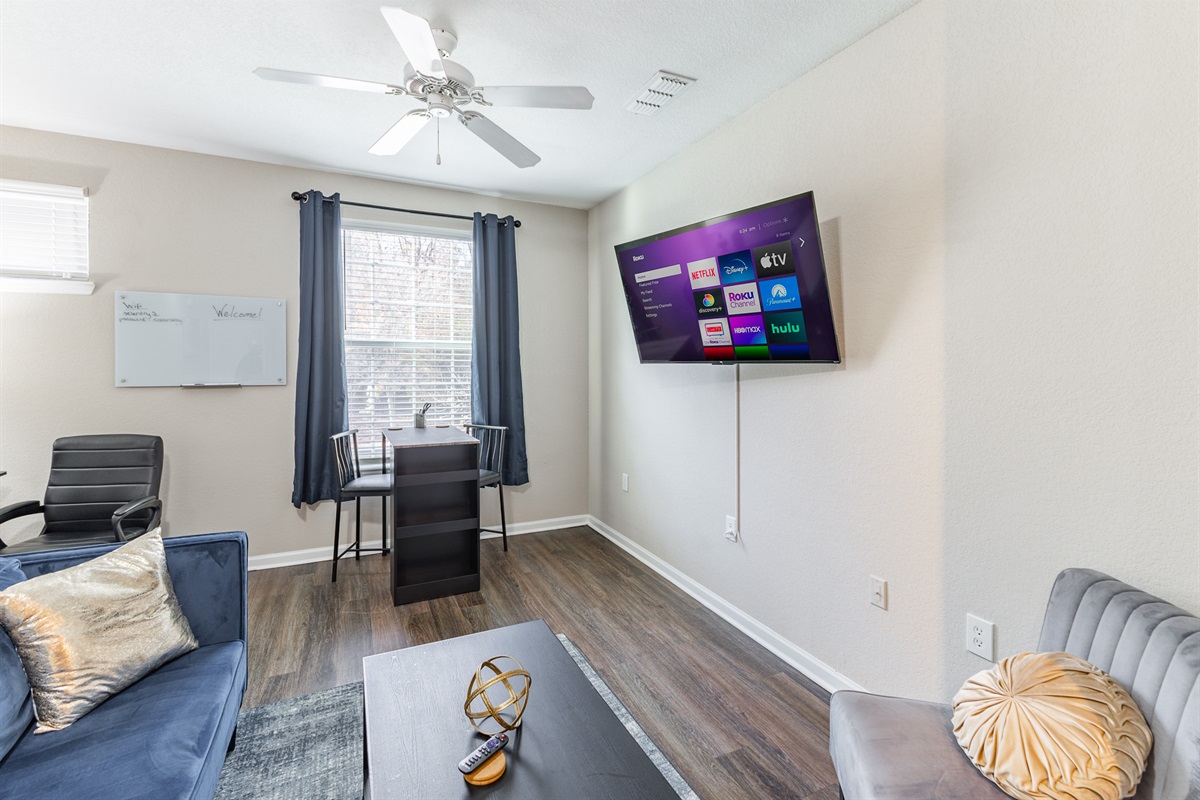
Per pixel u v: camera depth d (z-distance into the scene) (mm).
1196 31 1175
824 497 2168
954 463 1690
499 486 3713
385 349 3762
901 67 1835
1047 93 1438
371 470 3723
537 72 2256
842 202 2068
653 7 1841
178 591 1718
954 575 1695
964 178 1646
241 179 3254
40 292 2863
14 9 1859
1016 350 1521
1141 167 1263
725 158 2723
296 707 1982
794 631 2324
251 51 2129
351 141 2975
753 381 2545
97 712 1349
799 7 1819
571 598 2969
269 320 3326
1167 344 1229
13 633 1320
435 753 1192
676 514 3166
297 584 3123
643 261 2740
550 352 4191
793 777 1668
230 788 1591
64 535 2588
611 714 1330
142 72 2279
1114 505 1323
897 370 1865
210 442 3229
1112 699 1050
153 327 3068
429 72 1786
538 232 4113
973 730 1144
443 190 3787
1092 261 1354
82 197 2904
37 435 2871
